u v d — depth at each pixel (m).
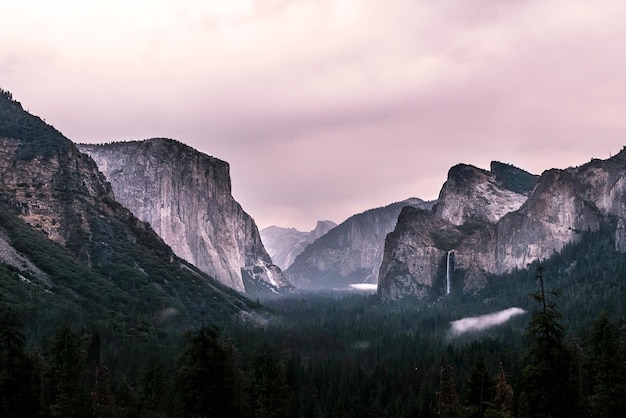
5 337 79.06
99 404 113.50
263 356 113.94
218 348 78.75
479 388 102.56
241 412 107.62
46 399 105.81
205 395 76.81
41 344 157.25
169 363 154.50
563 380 70.62
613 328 94.44
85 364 121.38
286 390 109.75
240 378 114.81
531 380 71.81
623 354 93.19
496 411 93.69
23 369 79.12
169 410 121.31
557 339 71.88
